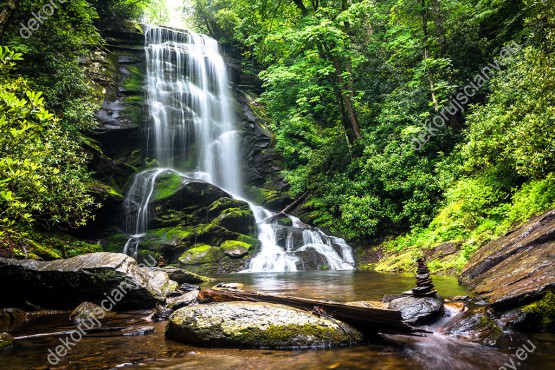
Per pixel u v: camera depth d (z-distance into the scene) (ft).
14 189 17.89
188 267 46.98
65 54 44.52
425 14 52.85
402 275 35.09
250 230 56.39
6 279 22.85
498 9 49.52
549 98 25.62
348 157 57.98
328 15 54.65
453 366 11.96
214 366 12.27
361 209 49.32
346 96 58.08
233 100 83.41
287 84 66.23
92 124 47.01
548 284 15.52
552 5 27.55
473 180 37.06
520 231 25.08
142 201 56.65
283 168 74.18
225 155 75.00
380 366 12.09
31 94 14.98
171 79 75.77
